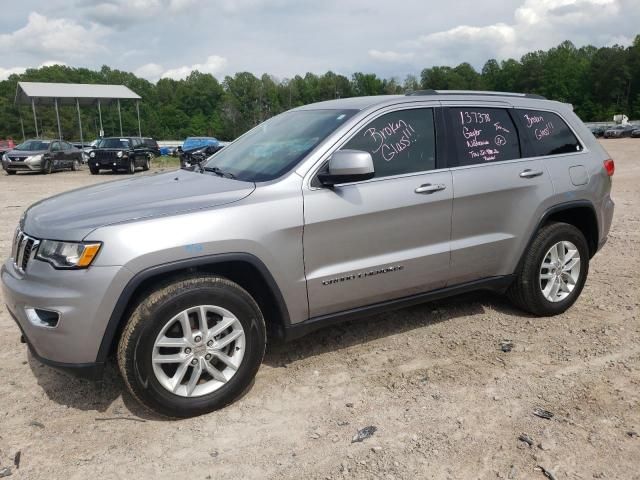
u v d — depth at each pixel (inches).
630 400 137.0
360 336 177.8
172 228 126.3
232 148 183.3
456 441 122.0
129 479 112.1
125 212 128.9
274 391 144.9
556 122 193.9
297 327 146.9
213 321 136.6
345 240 147.9
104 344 123.8
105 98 1849.2
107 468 115.3
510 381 147.5
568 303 194.2
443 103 169.9
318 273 145.8
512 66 4955.7
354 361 160.9
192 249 126.9
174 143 2468.0
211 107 4766.2
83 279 120.6
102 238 121.6
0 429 129.0
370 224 150.8
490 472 111.7
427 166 162.7
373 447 120.5
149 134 4468.5
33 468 115.3
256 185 141.0
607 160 202.4
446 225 164.1
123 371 125.5
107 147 989.2
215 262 130.2
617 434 123.1
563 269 191.5
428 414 132.6
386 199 152.1
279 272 139.3
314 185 144.5
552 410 133.2
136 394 126.7
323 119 163.0
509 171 175.0
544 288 189.6
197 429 128.7
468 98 175.9
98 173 970.1
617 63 4296.3
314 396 142.1
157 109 4749.0
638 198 456.1
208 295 129.7
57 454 120.0
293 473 113.0
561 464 113.4
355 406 136.9
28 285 126.5
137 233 123.5
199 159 197.2
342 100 179.0
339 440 123.4
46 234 127.1
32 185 721.0
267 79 4680.1
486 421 129.2
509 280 183.3
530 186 178.5
